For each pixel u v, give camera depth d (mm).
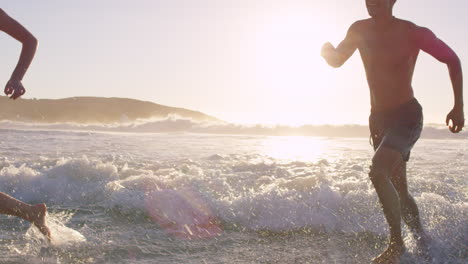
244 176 5840
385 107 3381
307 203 4109
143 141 13828
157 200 4340
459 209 3900
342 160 8273
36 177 5254
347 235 3680
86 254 3125
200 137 17625
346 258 3150
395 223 3115
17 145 11188
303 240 3559
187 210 4148
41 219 3326
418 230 3461
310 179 4992
